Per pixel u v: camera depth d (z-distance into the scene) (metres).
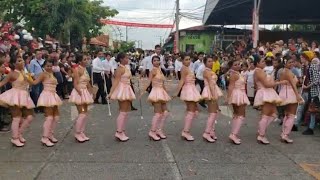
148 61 19.88
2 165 8.02
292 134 11.30
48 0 29.34
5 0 29.36
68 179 7.21
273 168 8.05
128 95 10.06
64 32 29.47
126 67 10.23
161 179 7.29
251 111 15.50
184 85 10.37
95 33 37.47
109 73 16.70
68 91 17.98
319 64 11.32
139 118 13.48
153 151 9.23
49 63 9.65
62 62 17.36
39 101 9.48
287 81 10.12
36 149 9.29
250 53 20.02
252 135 11.16
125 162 8.30
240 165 8.22
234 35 39.78
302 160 8.66
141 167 7.97
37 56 13.66
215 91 10.23
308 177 7.51
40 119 12.89
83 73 10.09
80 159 8.49
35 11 28.98
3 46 14.14
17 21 29.58
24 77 9.48
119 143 9.97
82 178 7.27
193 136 10.88
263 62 10.23
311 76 11.33
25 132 11.05
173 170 7.80
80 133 10.09
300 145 10.04
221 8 29.62
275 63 12.56
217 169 7.92
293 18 33.09
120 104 10.16
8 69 11.31
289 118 10.24
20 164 8.09
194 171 7.77
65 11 29.77
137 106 16.17
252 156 8.93
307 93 11.75
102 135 10.85
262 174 7.65
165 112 10.49
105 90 16.52
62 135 10.80
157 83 10.28
